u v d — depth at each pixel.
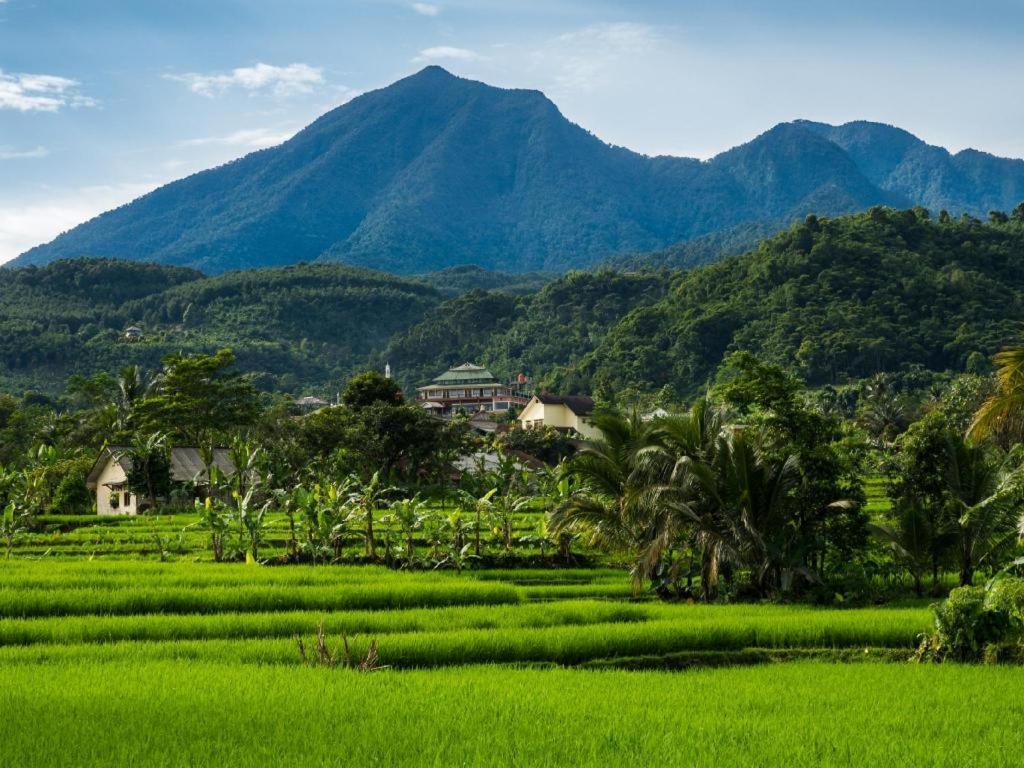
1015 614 25.77
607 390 135.12
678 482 36.56
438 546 44.22
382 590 32.62
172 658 23.56
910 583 39.66
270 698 19.12
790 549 37.12
